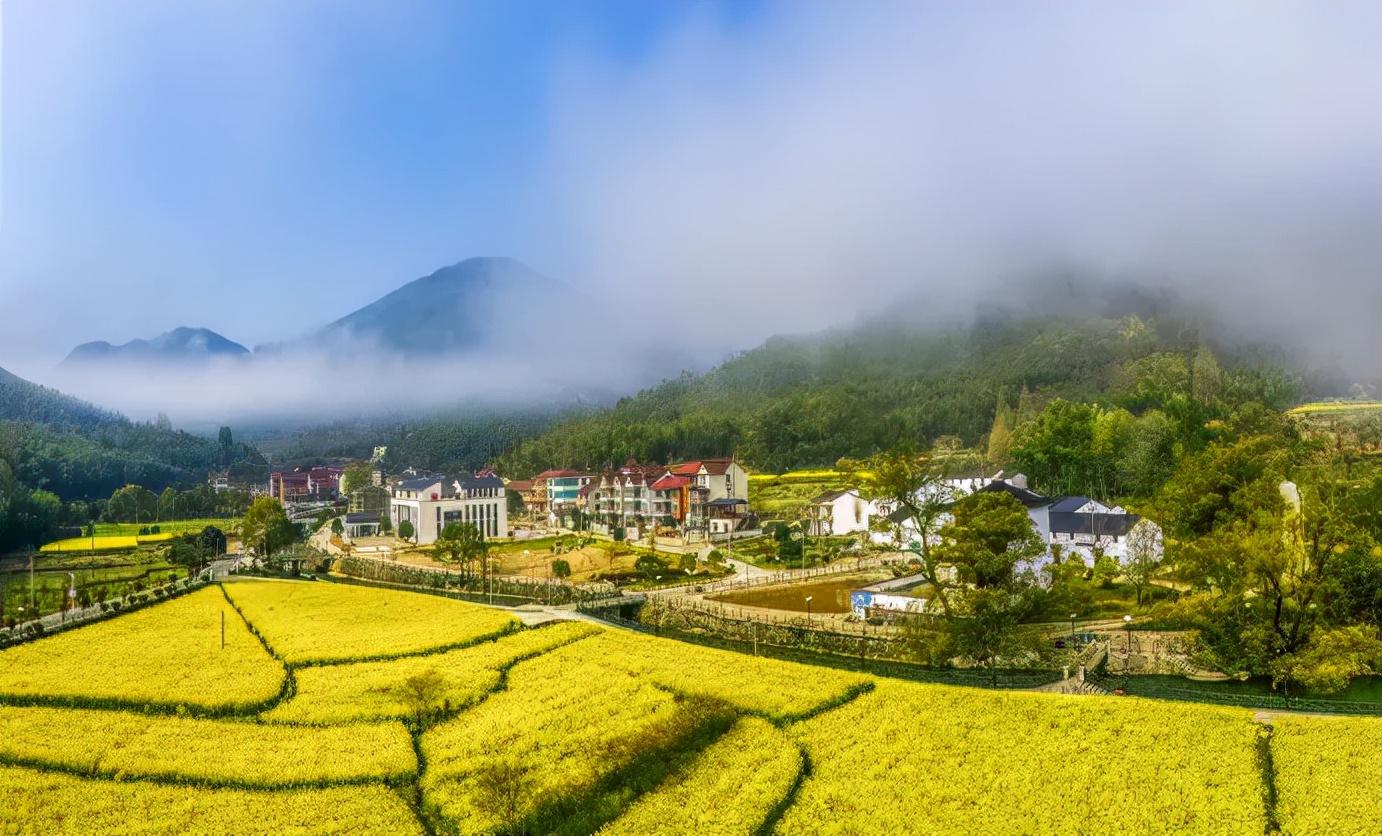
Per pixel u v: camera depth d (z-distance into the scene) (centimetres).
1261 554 7462
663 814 4931
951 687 6825
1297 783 5028
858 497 17462
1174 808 4781
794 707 6419
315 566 16062
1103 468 17288
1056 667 7875
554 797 5081
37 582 14875
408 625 9556
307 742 6028
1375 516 9238
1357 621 7788
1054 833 4581
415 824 4894
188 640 8925
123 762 5656
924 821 4734
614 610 11112
